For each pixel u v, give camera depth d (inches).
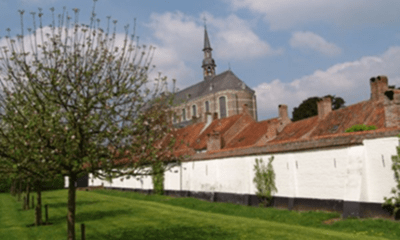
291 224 649.6
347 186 649.6
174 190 1290.6
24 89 386.9
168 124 447.8
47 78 398.6
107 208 958.4
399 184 573.0
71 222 421.1
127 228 642.2
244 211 818.2
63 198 1347.2
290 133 1398.9
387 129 608.1
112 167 417.4
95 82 411.2
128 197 1362.0
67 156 383.2
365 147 638.5
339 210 672.4
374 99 1080.2
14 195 1562.5
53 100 379.2
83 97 384.2
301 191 770.2
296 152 788.6
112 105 409.1
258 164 895.7
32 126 363.6
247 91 3587.6
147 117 429.4
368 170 629.9
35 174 406.6
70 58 408.5
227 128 1764.3
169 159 462.9
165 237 550.6
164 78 448.8
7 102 396.5
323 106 1306.6
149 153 428.1
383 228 536.4
